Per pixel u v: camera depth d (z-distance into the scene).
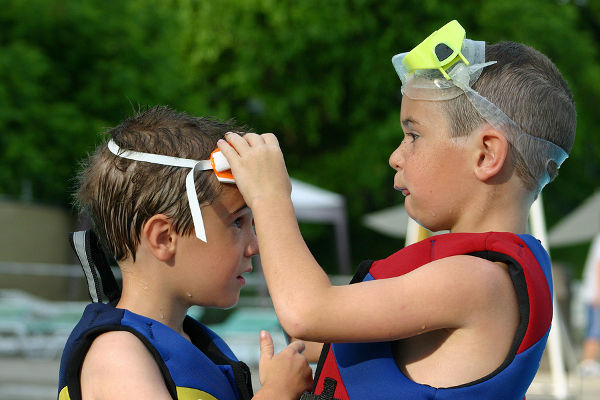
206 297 4.90
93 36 44.16
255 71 57.47
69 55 43.94
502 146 4.52
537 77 4.64
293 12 56.47
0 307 29.39
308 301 4.27
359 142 58.34
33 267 34.19
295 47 56.38
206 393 4.66
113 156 4.96
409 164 4.73
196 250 4.84
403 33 57.03
